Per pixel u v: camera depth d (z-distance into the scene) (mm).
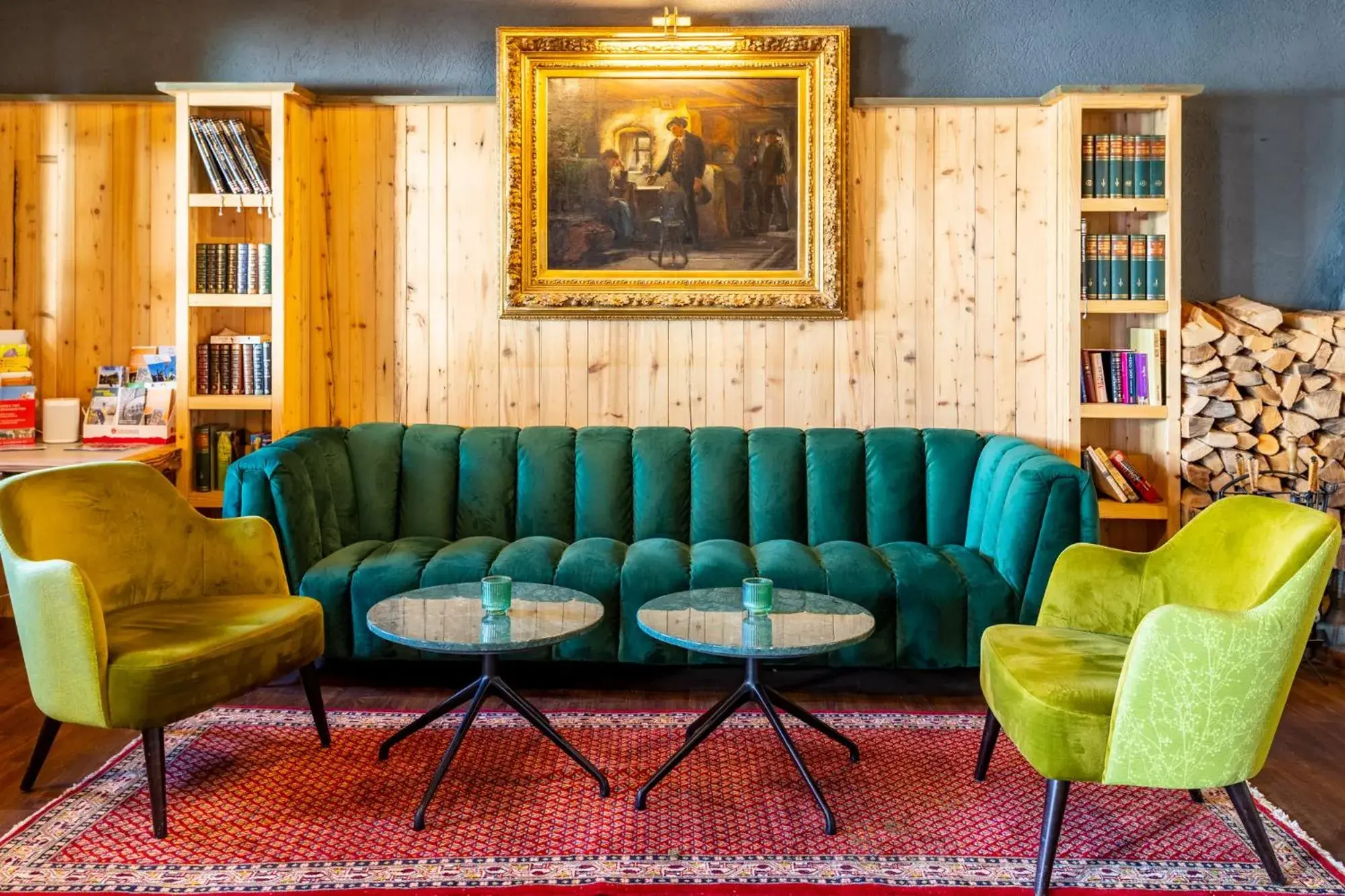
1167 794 2494
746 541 3723
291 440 3457
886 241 3986
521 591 2807
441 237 4035
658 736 2852
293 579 3195
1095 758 1994
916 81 3998
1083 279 3732
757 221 3975
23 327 4066
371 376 4066
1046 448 3943
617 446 3771
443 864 2129
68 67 4066
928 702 3182
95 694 2240
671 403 4039
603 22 4059
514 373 4055
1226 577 2326
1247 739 2000
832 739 2809
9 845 2199
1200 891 2043
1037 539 3061
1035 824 2328
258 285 3822
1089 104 3699
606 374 4047
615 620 3162
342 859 2146
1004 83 3992
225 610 2635
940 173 3971
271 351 3832
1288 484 3742
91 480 2684
